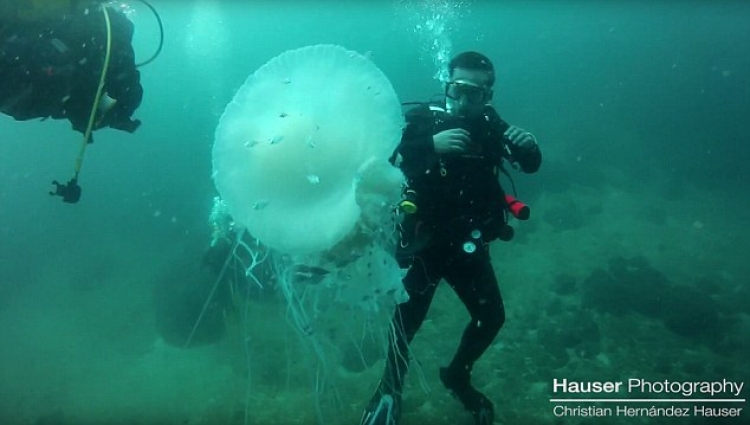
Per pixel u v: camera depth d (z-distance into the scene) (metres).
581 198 13.09
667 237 10.52
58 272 12.98
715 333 6.30
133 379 7.00
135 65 2.65
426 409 4.98
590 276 7.86
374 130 2.23
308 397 5.53
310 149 2.26
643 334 6.41
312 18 42.56
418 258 3.52
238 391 5.98
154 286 9.60
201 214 15.46
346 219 2.13
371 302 2.44
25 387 7.23
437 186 3.27
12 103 2.25
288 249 2.20
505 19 54.81
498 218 3.46
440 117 3.35
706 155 19.23
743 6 39.75
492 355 6.00
